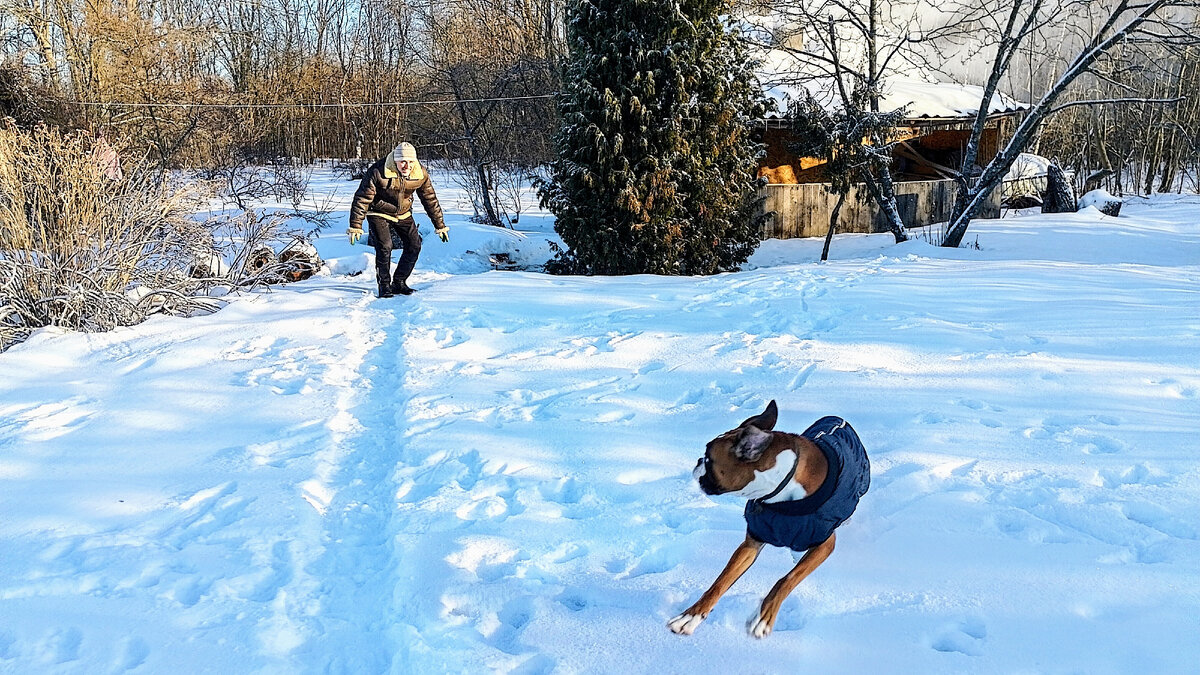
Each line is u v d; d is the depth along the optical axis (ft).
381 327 30.27
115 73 101.50
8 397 22.56
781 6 61.62
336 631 11.93
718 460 10.78
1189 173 152.56
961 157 92.73
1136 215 88.12
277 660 11.18
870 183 60.64
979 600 12.04
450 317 30.68
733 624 11.80
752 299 32.78
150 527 15.01
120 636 11.60
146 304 31.65
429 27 131.03
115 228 30.89
